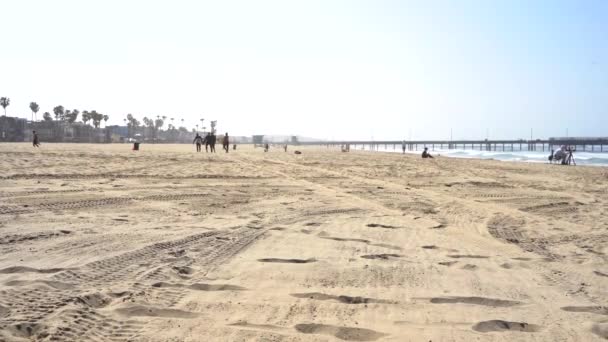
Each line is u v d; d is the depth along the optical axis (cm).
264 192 1338
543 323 400
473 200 1316
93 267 525
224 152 4428
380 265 575
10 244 630
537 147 16150
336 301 442
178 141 19912
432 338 361
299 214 973
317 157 4109
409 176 2078
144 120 19888
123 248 622
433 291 480
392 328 379
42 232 709
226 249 636
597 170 2981
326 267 556
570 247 736
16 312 378
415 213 1043
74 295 424
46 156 2567
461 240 761
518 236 819
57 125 13975
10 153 2742
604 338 370
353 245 688
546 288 505
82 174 1594
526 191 1590
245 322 382
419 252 659
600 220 1012
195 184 1466
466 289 490
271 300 438
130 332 354
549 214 1098
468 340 359
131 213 925
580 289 505
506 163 3806
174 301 425
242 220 879
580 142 11769
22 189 1177
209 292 456
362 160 3625
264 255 609
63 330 348
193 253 608
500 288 498
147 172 1780
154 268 526
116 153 3375
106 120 16350
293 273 529
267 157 3628
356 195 1333
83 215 879
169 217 893
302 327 376
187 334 354
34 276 482
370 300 446
